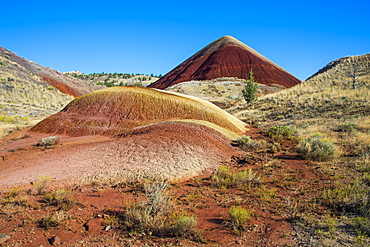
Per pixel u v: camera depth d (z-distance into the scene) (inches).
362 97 1156.5
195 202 286.8
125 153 487.5
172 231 212.2
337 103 1152.8
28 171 424.5
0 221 234.2
